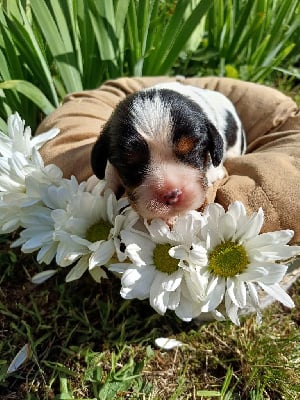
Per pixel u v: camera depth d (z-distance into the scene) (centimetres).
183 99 17
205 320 20
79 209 17
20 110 26
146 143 16
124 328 20
